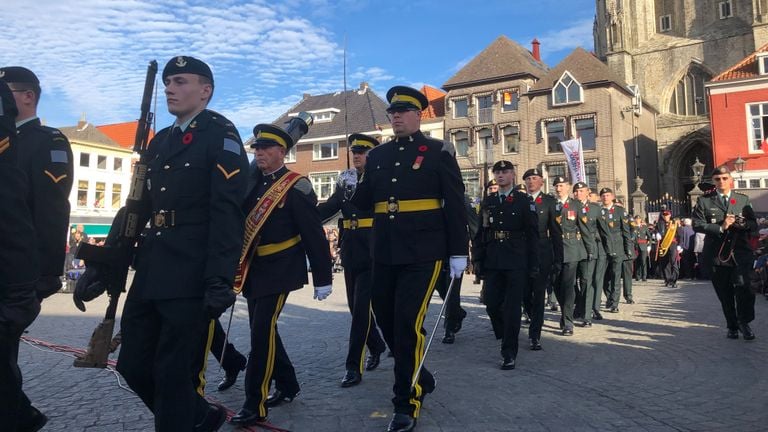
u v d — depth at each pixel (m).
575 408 4.62
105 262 3.35
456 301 7.59
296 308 11.44
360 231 5.83
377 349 6.24
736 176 30.19
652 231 20.34
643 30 43.66
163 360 3.23
